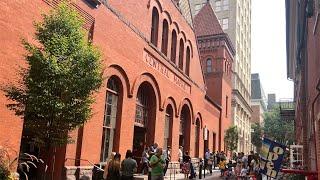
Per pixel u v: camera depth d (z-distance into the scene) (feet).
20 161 34.12
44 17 30.01
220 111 126.62
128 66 57.16
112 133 53.83
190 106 91.50
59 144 28.58
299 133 80.48
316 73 33.71
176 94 80.43
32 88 27.43
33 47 28.30
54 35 28.55
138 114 64.59
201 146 101.35
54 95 27.58
